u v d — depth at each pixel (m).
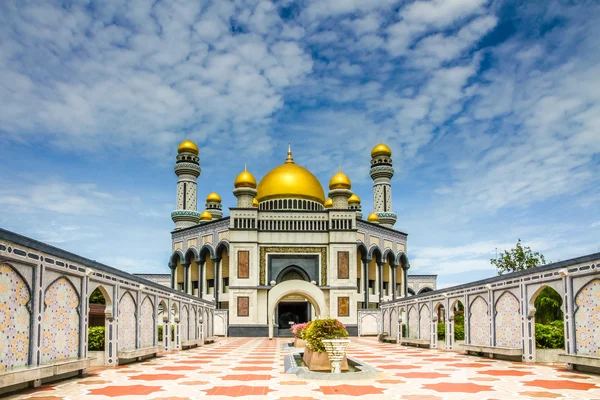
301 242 43.41
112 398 9.45
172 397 9.56
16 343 10.07
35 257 10.66
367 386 10.85
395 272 55.00
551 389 10.30
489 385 10.90
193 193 58.03
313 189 50.25
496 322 17.80
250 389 10.53
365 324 42.47
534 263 40.88
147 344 18.91
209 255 52.34
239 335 41.03
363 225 51.81
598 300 12.56
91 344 16.70
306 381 11.76
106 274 14.76
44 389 10.54
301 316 47.41
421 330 26.19
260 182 52.12
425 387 10.66
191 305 27.73
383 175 60.97
